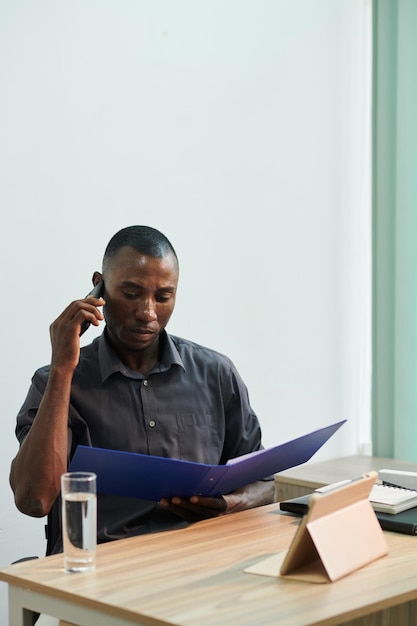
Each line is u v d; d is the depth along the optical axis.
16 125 3.04
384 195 3.93
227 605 1.57
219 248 3.62
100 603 1.59
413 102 3.81
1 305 3.02
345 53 4.05
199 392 2.48
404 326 3.85
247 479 2.24
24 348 3.08
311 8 3.92
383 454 3.95
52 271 3.14
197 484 2.10
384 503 2.16
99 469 1.99
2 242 3.02
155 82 3.42
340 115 4.04
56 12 3.14
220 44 3.61
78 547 1.76
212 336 3.62
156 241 2.34
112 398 2.38
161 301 2.35
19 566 1.81
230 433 2.57
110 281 2.33
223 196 3.63
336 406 4.06
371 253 4.04
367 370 4.14
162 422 2.41
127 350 2.41
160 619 1.50
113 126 3.30
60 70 3.15
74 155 3.20
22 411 2.37
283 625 1.47
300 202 3.90
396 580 1.71
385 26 3.89
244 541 2.00
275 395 3.84
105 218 3.29
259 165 3.75
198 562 1.83
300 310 3.91
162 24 3.44
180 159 3.50
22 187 3.06
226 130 3.64
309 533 1.71
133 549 1.93
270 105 3.78
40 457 2.17
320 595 1.62
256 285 3.75
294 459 2.28
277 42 3.79
